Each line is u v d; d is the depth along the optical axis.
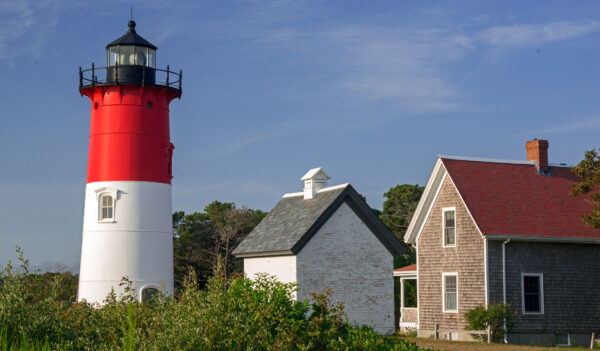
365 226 29.80
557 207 34.44
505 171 35.41
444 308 33.59
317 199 30.64
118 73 32.62
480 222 32.22
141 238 32.38
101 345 14.60
